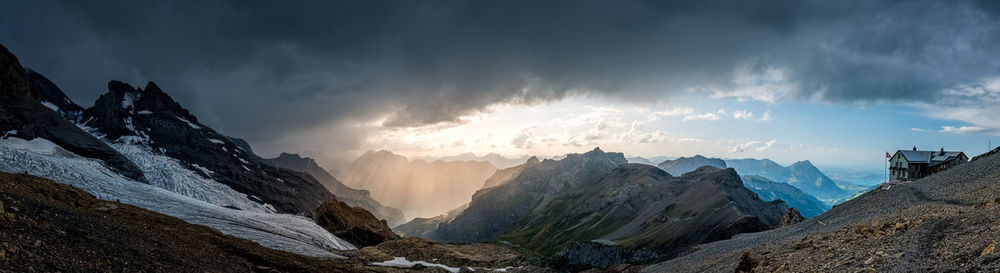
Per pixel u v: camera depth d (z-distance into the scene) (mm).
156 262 24406
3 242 17734
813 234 42438
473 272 63219
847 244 28172
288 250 65750
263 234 73562
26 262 17328
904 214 38969
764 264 31016
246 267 33438
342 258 66188
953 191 52688
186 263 26625
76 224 23844
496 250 78562
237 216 89688
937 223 25562
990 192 42812
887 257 22203
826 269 24000
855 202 73188
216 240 37219
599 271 61094
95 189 100938
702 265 43688
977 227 22250
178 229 36906
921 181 72375
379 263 63750
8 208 21125
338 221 126188
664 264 55625
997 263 16219
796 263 27906
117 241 24500
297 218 109688
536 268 66625
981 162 65938
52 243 20172
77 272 18672
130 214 37000
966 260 18078
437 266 62500
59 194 35938
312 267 38469
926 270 18812
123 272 21125
